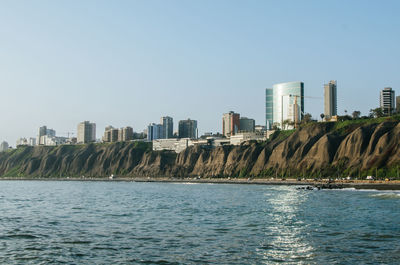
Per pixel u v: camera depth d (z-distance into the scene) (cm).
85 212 9100
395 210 8794
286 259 4344
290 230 6197
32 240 5459
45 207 10462
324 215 8050
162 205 10906
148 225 6856
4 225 6888
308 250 4762
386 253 4569
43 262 4281
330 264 4128
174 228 6494
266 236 5691
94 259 4388
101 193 17838
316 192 16125
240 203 11256
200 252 4681
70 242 5303
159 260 4319
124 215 8419
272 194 15188
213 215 8319
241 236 5709
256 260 4309
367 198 12456
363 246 4953
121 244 5159
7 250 4838
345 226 6531
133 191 19475
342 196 13512
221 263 4191
